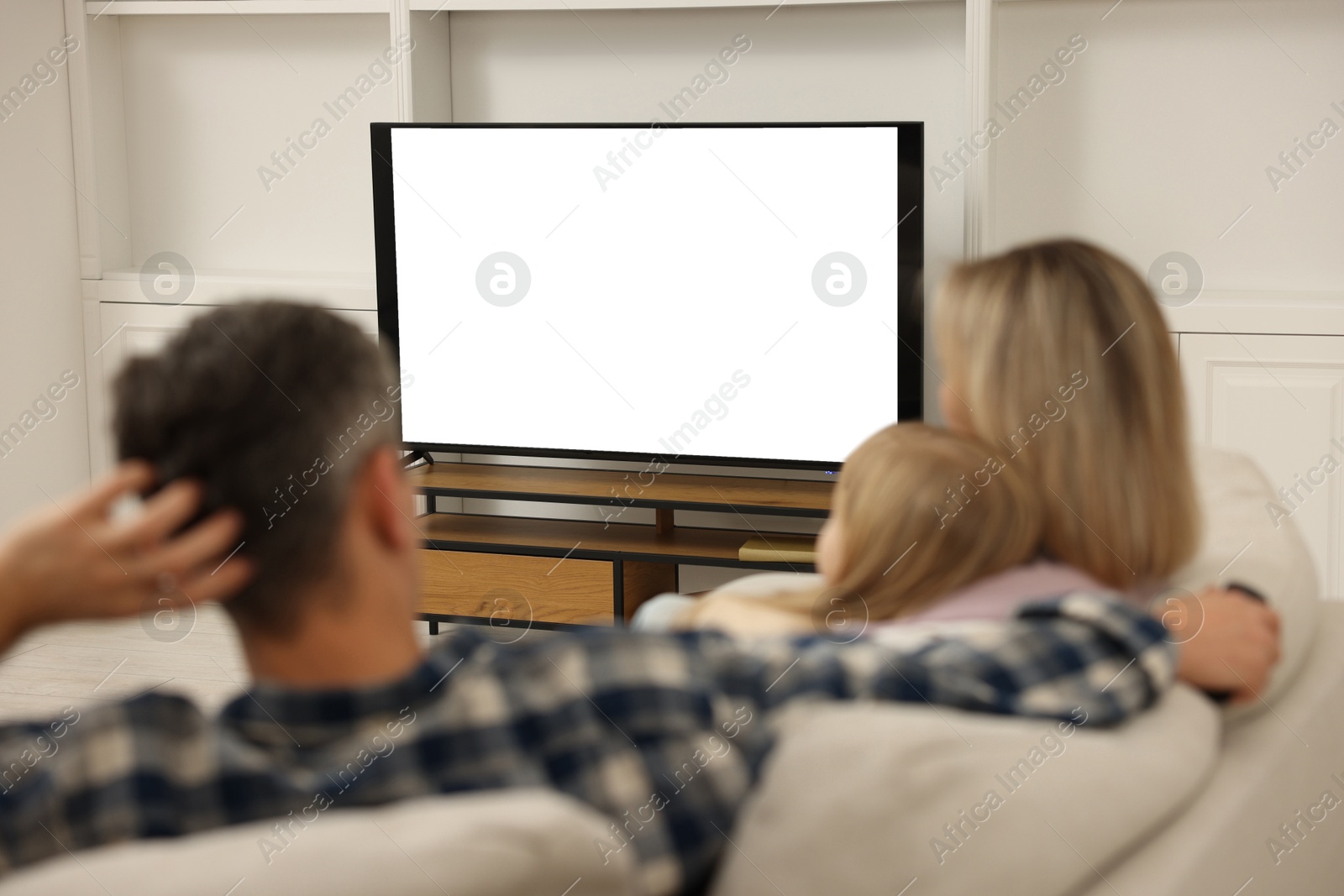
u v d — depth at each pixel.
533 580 3.75
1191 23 3.53
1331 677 1.24
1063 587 1.02
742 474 3.93
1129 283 1.12
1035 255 1.14
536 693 0.77
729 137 3.62
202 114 4.36
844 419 3.66
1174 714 0.98
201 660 3.79
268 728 0.72
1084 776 0.85
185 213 4.44
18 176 4.09
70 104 4.28
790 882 0.77
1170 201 3.61
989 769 0.81
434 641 3.96
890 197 3.54
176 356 0.74
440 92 4.07
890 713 0.85
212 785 0.67
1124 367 1.09
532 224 3.80
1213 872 0.93
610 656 0.80
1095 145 3.64
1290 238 3.55
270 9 4.07
